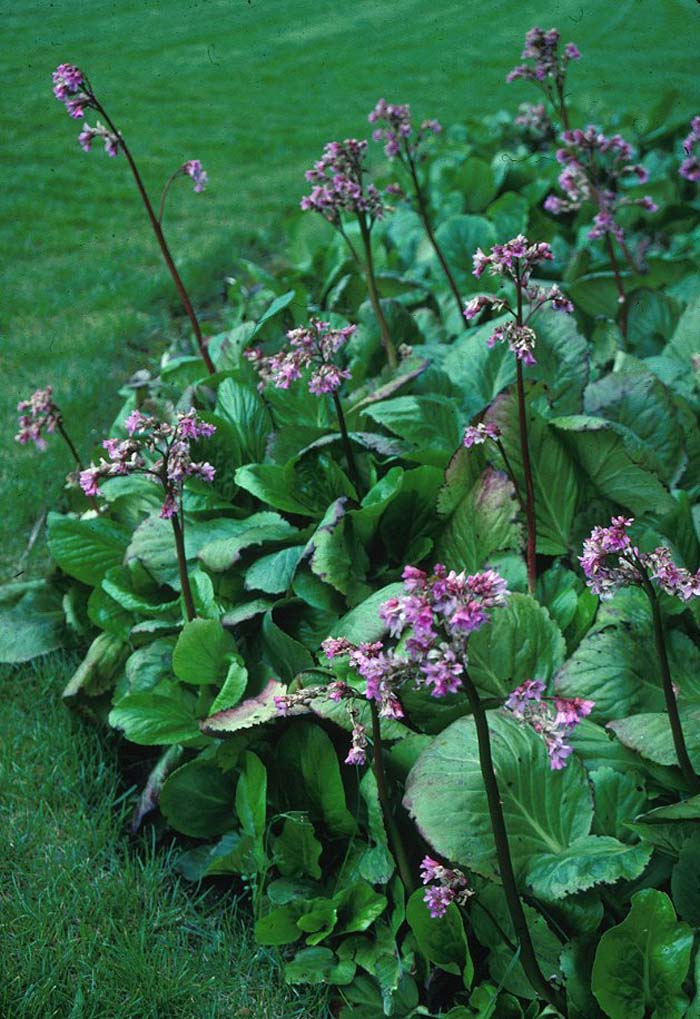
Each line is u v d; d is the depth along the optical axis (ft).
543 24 36.27
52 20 38.14
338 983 7.57
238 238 22.68
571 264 16.76
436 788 7.11
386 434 11.07
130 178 26.53
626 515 9.85
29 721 10.48
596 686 8.16
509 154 21.45
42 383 16.52
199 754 9.20
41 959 7.86
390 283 15.60
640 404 10.52
